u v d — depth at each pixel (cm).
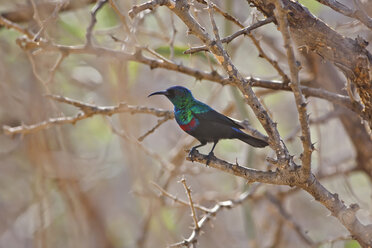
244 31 679
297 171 667
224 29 1279
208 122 935
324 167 1364
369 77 696
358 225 702
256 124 1522
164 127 1802
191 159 761
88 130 1669
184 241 800
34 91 1316
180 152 1348
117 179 1728
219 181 1739
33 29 1191
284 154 662
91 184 1567
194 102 952
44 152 1351
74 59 1434
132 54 997
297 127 1176
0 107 1409
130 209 1706
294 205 1691
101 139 1670
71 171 1414
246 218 1271
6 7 1402
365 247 700
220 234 1611
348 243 1312
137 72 1432
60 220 1598
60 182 1423
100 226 1574
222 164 698
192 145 1430
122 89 1182
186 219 1689
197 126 946
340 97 907
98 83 1546
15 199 1680
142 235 1320
